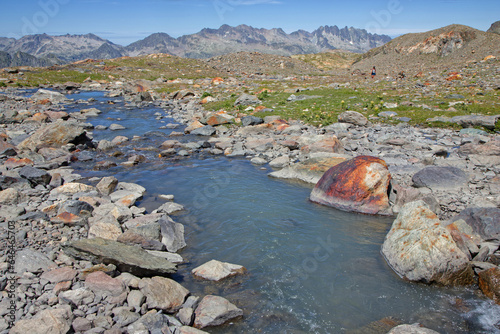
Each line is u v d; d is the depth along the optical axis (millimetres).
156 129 27672
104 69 75438
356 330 7105
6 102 38312
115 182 14961
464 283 8531
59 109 35875
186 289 8102
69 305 6867
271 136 24266
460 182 14273
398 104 31828
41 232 10320
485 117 23438
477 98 31516
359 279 8906
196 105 38344
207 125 26562
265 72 81250
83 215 11742
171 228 10875
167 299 7547
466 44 80625
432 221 9500
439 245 8656
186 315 7215
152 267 8375
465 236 9914
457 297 8125
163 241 10523
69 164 18688
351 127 25750
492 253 9594
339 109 31281
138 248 9414
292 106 33750
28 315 6512
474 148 18547
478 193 13602
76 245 8383
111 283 7477
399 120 26750
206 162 19500
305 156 19281
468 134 22203
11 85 54375
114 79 67062
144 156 20125
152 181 16312
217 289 8445
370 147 20547
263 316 7500
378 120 27375
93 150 21688
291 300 8062
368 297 8188
